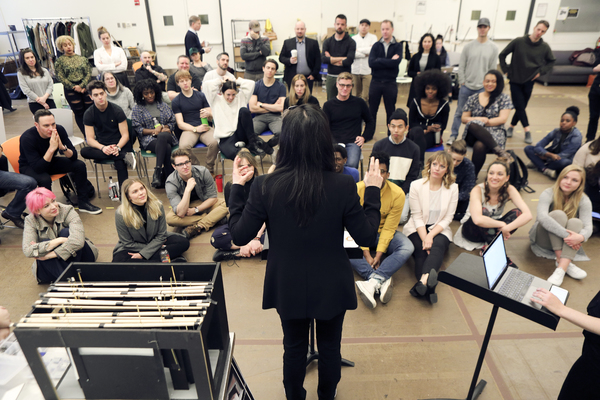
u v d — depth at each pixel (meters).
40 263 2.73
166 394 1.08
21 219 3.66
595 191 3.33
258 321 2.54
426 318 2.54
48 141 3.72
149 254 2.87
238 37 9.58
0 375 1.22
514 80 5.34
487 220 2.98
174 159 3.34
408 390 2.04
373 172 1.43
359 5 9.39
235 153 4.29
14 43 9.17
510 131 5.79
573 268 2.89
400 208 2.74
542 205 2.95
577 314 1.37
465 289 1.64
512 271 1.77
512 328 2.45
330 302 1.36
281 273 1.34
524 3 9.27
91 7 9.07
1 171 3.59
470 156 5.22
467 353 2.26
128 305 1.12
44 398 1.10
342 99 4.18
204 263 1.24
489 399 1.98
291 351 1.60
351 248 1.79
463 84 5.48
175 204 3.47
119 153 4.18
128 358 1.02
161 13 9.29
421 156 4.04
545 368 2.16
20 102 8.38
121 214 2.78
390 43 5.33
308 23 9.54
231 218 1.41
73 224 2.79
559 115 6.90
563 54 9.16
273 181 1.23
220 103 4.34
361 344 2.33
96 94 3.95
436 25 9.51
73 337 0.97
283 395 2.02
